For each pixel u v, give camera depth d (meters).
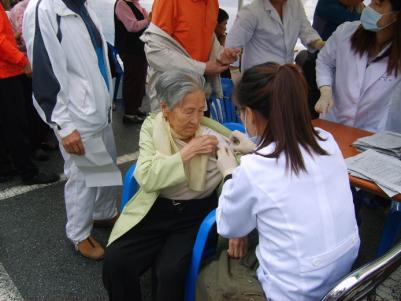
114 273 1.55
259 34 2.55
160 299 1.49
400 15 1.87
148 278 2.04
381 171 1.54
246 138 1.62
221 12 3.66
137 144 3.65
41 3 1.60
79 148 1.78
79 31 1.70
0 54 2.43
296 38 2.66
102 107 1.85
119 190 2.75
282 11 2.55
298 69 1.08
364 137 1.88
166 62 2.09
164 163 1.53
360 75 2.09
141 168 1.55
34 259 2.11
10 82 2.52
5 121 2.62
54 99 1.68
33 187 2.79
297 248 1.05
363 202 2.78
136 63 3.91
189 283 1.49
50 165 3.13
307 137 1.07
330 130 2.06
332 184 1.10
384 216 2.71
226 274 1.34
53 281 1.97
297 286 1.07
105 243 2.25
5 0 3.05
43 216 2.47
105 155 1.88
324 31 3.30
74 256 2.14
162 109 1.59
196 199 1.70
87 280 1.99
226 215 1.16
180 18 2.10
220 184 1.71
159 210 1.68
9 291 1.89
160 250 1.62
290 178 1.04
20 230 2.33
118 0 3.78
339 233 1.09
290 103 1.04
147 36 2.13
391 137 1.88
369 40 2.03
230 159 1.47
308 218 1.04
